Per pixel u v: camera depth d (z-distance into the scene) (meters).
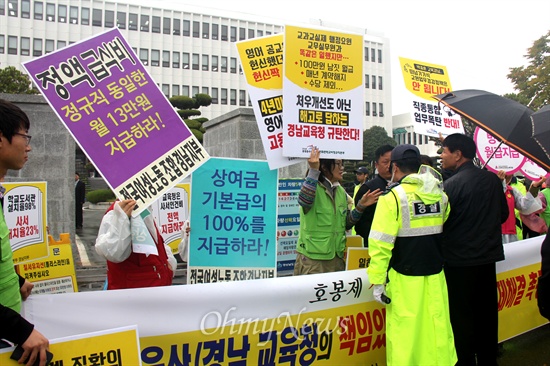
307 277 3.00
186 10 43.50
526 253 4.48
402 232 2.88
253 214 3.70
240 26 45.84
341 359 3.13
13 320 1.78
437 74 5.61
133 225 2.73
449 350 2.88
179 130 2.94
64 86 2.62
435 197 2.98
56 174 7.38
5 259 1.91
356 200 4.11
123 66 2.81
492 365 3.38
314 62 3.56
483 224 3.27
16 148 1.99
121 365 2.21
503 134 3.55
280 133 3.66
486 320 3.33
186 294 2.54
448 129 5.54
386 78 51.66
